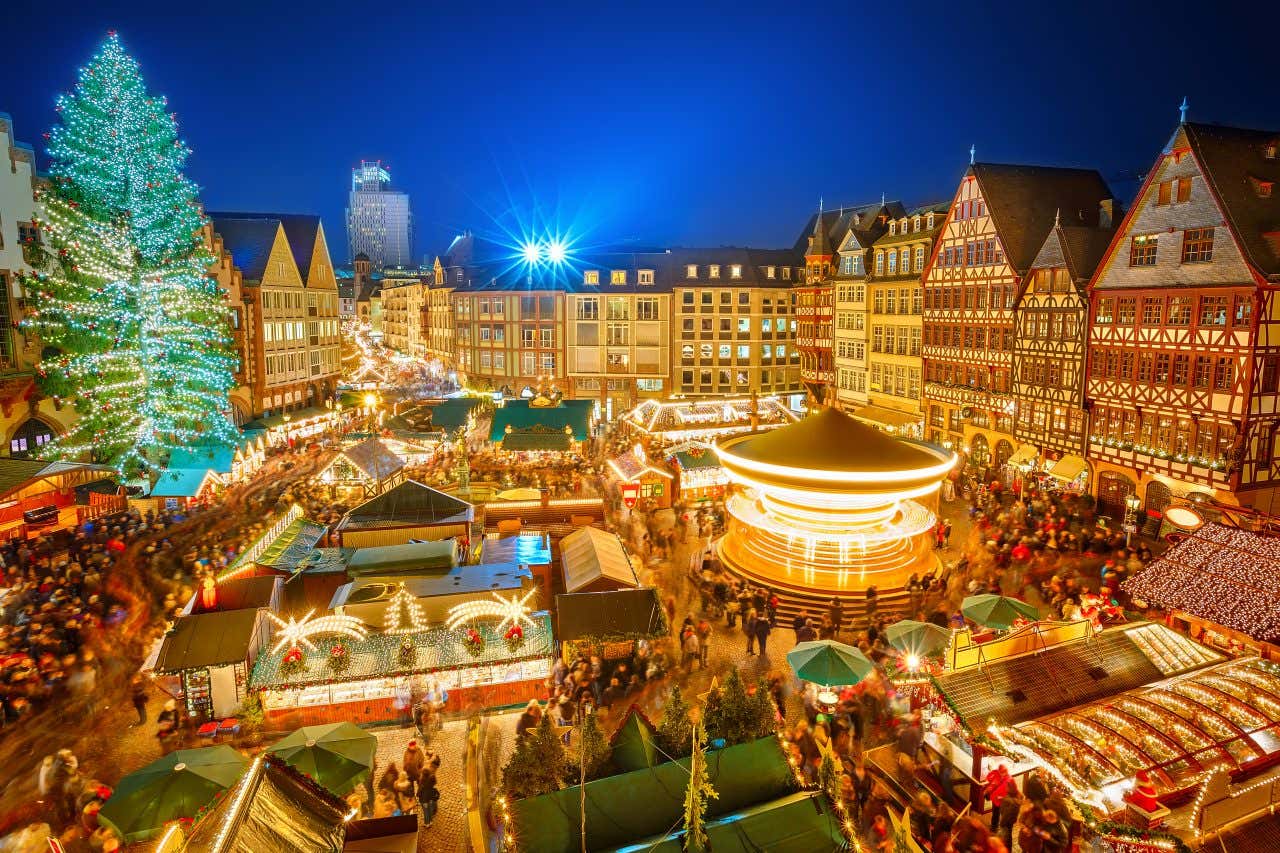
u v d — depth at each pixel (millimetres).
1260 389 28766
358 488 38562
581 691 19484
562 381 73312
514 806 13055
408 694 19672
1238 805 13805
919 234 50500
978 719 15562
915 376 51375
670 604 25594
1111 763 14664
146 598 24875
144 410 40719
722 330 72312
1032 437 39938
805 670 18375
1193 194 30750
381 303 170125
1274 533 20219
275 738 18422
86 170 39000
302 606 24047
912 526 30891
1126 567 25188
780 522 30500
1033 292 39438
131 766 17281
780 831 12539
